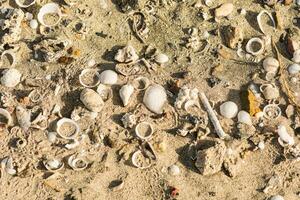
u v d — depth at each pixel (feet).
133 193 2.31
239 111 2.44
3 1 2.54
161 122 2.41
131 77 2.46
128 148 2.36
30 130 2.37
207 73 2.50
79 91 2.43
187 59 2.51
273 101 2.47
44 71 2.46
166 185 2.33
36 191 2.28
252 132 2.40
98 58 2.49
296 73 2.52
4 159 2.32
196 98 2.44
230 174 2.35
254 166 2.38
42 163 2.32
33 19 2.52
